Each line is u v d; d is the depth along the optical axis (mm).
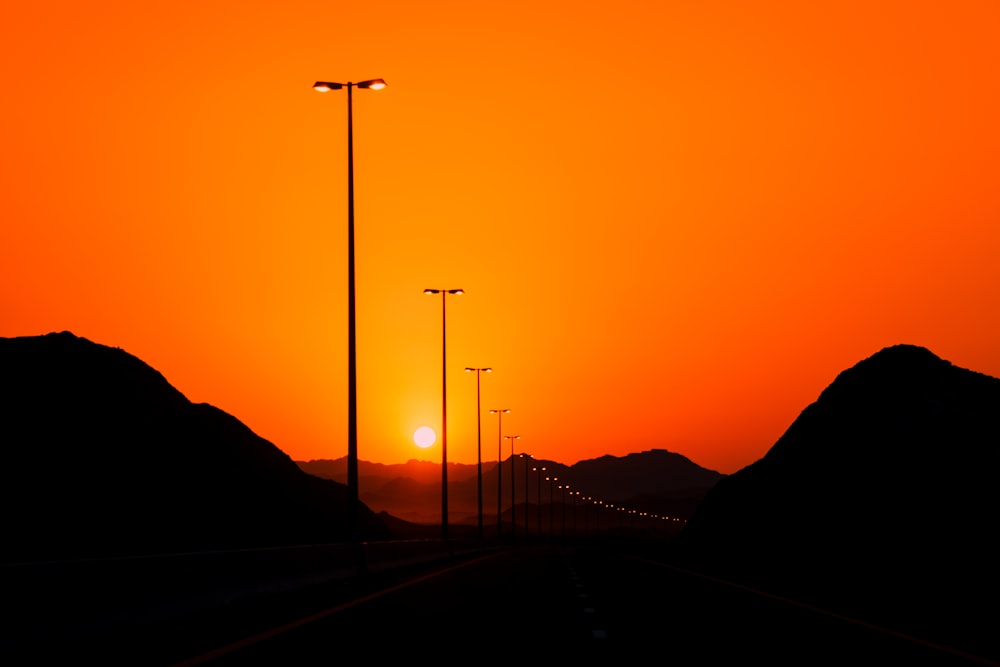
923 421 87938
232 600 30469
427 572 55938
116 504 98562
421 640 22844
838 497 84688
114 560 23281
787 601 34188
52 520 87938
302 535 129000
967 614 28516
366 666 18891
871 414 98188
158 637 23219
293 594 36500
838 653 20547
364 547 50562
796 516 90000
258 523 120062
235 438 148625
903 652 20422
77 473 100062
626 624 26406
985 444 76938
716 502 143125
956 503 67188
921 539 62031
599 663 19391
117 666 18594
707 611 30188
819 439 104938
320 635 23750
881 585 40875
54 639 20062
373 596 36188
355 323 52875
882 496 77188
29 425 105000
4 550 75812
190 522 105062
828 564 58969
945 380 98875
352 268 53312
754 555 82750
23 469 95812
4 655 18141
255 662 19266
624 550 137625
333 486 187875
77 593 21359
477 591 39000
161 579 25766
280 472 153250
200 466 121250
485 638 23266
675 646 21891
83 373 121562
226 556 30844
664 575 52531
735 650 21156
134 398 124750
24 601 19234
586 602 33625
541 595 36875
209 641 22516
